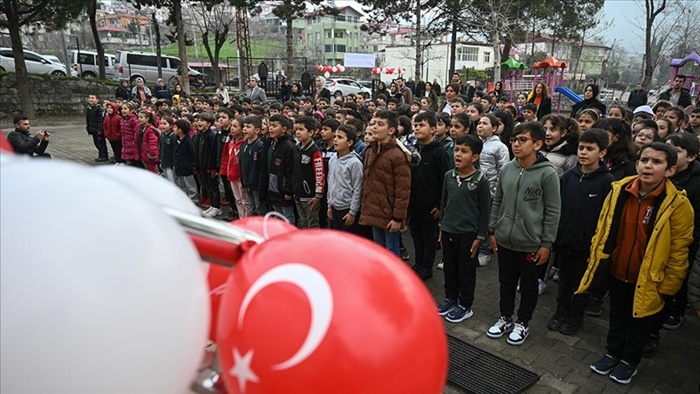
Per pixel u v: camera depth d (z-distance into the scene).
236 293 0.83
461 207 3.59
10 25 15.69
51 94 17.59
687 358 3.29
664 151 2.60
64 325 0.56
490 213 3.55
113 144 9.79
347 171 4.35
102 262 0.60
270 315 0.77
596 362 3.10
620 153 3.78
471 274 3.69
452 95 7.41
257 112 7.84
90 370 0.58
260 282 0.81
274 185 5.34
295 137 5.48
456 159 3.51
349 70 47.00
